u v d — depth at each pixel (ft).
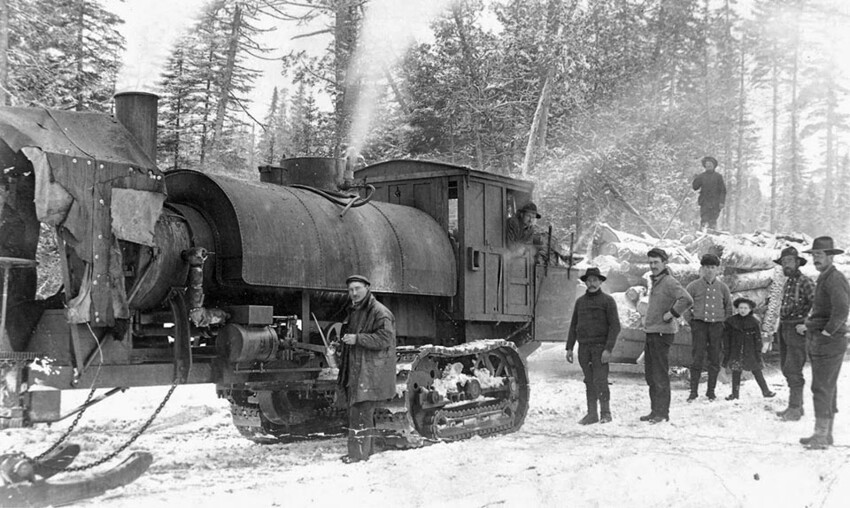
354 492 18.15
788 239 54.60
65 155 18.43
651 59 92.07
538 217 34.60
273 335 23.03
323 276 25.18
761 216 176.86
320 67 73.46
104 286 18.78
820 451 23.18
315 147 77.51
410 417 24.89
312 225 25.46
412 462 21.75
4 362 17.95
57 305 20.04
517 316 33.50
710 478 18.85
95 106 60.29
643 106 88.74
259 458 24.03
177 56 70.59
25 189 19.26
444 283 30.07
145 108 21.16
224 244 23.20
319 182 28.96
